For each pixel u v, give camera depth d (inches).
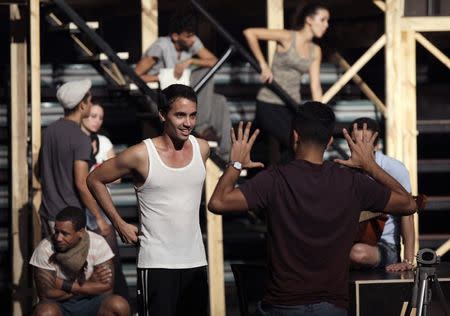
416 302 243.3
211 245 384.2
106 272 328.2
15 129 391.9
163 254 255.6
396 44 414.6
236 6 454.9
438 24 418.6
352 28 439.8
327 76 425.4
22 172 391.5
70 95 343.3
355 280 257.8
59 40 451.2
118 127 422.0
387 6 413.4
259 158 429.7
